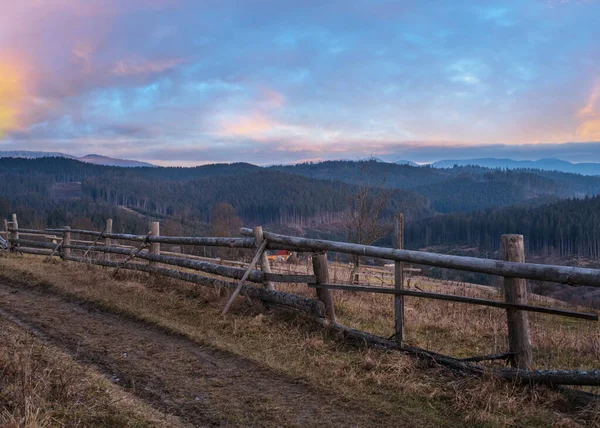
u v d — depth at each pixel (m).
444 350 5.73
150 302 7.47
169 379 4.51
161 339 5.77
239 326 6.14
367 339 5.43
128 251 10.51
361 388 4.35
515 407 3.84
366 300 9.32
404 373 4.63
